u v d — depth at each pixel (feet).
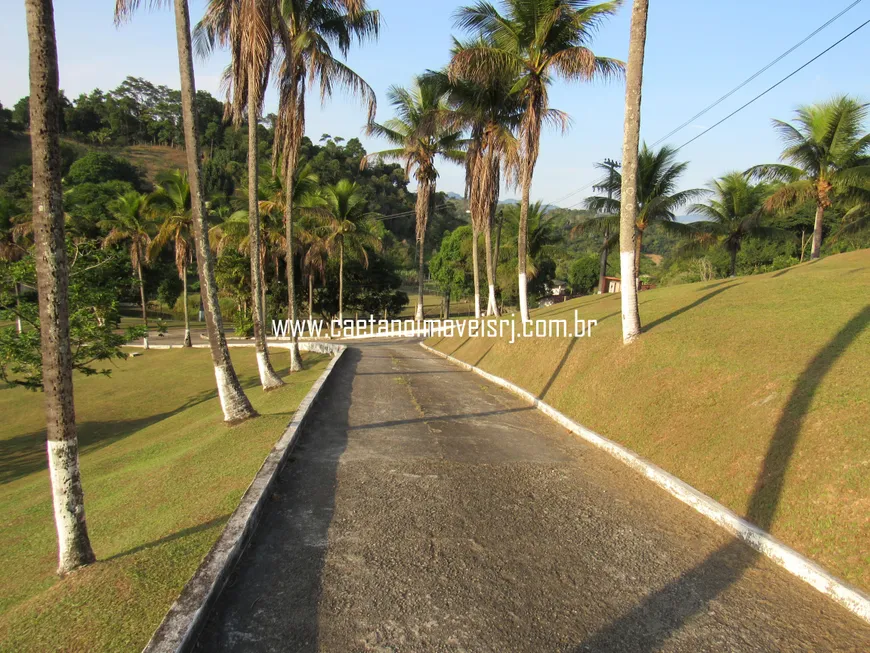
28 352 50.01
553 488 19.92
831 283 35.14
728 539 15.56
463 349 71.26
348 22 49.16
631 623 11.53
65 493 15.33
